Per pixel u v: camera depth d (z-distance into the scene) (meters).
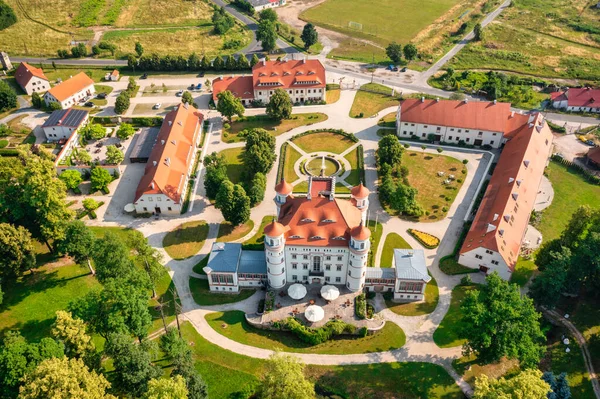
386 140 168.25
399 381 106.06
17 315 118.81
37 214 130.75
